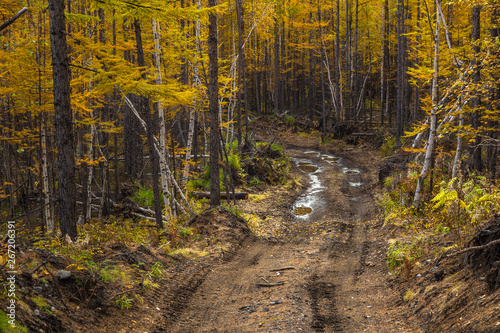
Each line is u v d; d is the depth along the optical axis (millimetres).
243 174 20891
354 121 35031
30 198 17453
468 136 11750
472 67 9680
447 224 8531
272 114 46906
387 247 9602
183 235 11438
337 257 10062
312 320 5887
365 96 48906
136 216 15875
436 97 11805
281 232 14000
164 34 14414
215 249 10656
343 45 43938
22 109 11281
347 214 16031
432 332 4723
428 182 13391
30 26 10945
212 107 13883
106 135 21625
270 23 26984
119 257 7668
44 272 5457
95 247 7762
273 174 22109
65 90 7660
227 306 6934
